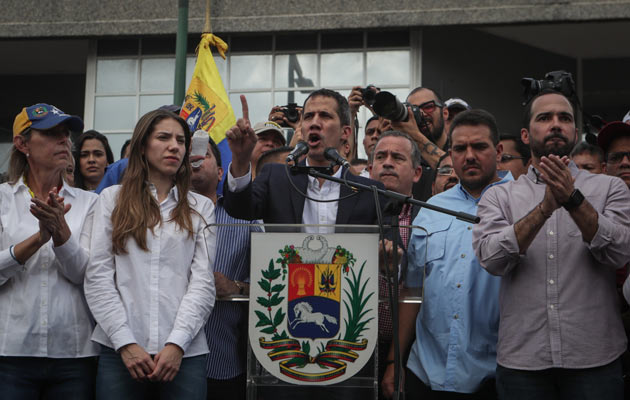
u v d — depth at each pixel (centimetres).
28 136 404
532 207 400
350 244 336
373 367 331
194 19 991
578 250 382
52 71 1123
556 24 972
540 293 380
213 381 420
